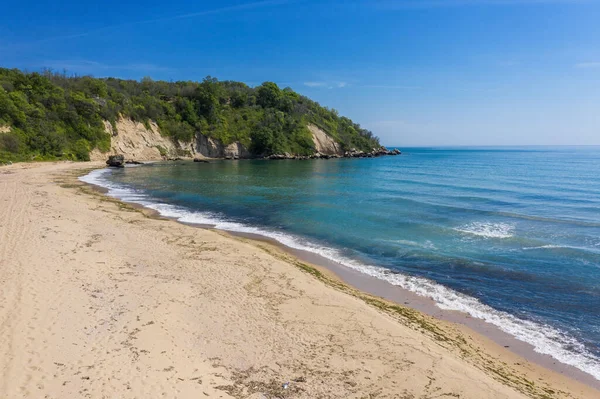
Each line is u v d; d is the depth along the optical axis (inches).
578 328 359.3
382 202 1037.2
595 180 1571.1
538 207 959.6
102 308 333.1
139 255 501.4
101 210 798.5
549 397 258.2
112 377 236.8
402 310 389.7
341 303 383.6
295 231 721.6
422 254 579.5
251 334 312.0
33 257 442.3
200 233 647.8
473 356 306.5
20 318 297.9
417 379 260.5
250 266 484.7
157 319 321.7
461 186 1392.7
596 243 631.2
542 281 471.5
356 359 282.2
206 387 237.1
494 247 613.9
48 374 233.8
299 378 254.8
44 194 927.7
